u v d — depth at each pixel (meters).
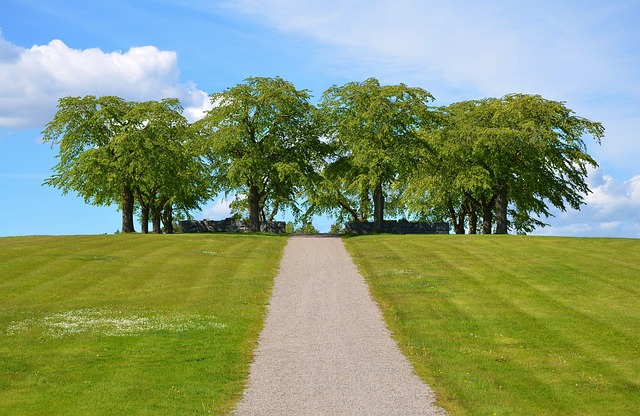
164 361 21.75
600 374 20.83
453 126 68.06
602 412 17.36
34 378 19.53
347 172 68.75
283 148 67.38
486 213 71.69
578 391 19.05
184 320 28.00
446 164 69.31
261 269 41.50
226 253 47.22
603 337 25.41
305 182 66.19
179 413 16.77
